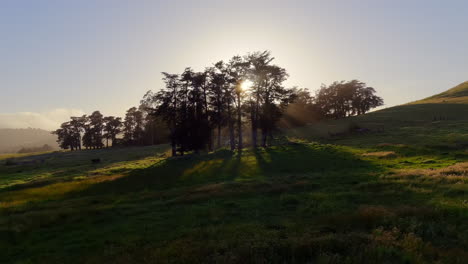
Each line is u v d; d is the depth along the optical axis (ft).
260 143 202.28
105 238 34.32
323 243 25.66
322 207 40.81
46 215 46.16
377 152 110.63
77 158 261.85
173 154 187.83
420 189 46.06
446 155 93.45
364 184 53.21
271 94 162.71
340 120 302.66
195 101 173.78
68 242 34.01
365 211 34.68
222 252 26.53
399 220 31.45
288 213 40.34
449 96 395.55
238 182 68.85
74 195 73.10
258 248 25.48
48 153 381.81
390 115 273.95
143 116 407.23
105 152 310.86
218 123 180.86
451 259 22.24
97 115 443.32
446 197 40.47
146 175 98.02
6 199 71.82
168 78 175.83
